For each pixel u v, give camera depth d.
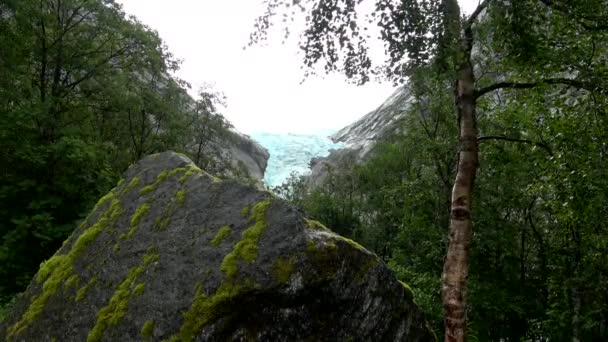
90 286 4.41
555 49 7.96
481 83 12.82
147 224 4.61
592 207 8.76
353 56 8.00
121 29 17.23
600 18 7.52
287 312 3.65
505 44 8.52
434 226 17.20
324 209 29.06
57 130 14.29
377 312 4.10
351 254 3.99
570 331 14.24
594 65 7.81
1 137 12.61
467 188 7.32
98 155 14.38
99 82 17.34
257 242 3.83
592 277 12.95
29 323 4.60
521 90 10.04
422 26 7.05
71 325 4.21
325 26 7.70
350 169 33.69
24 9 13.80
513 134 12.18
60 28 15.75
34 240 12.23
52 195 12.94
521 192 15.64
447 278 6.98
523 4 7.25
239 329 3.52
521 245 19.69
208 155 26.42
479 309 16.58
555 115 8.95
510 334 17.73
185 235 4.21
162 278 3.96
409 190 18.22
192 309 3.58
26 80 13.92
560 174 8.64
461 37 7.30
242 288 3.58
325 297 3.80
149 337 3.62
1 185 12.73
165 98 21.84
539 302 17.36
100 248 4.73
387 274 4.24
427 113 18.59
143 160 5.56
